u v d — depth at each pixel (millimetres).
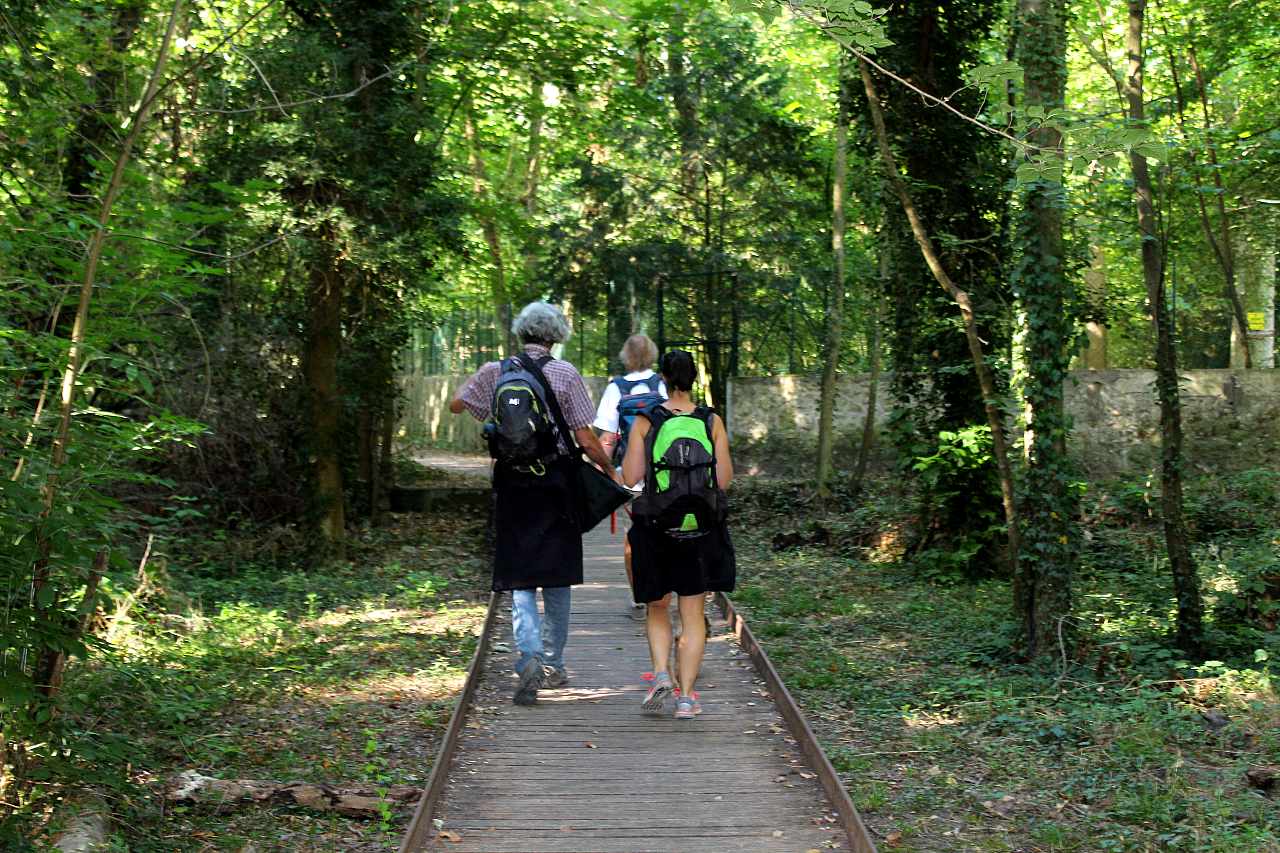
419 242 13680
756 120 20844
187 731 6340
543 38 16656
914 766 6125
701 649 6430
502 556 6566
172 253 5258
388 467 18203
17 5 6902
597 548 13555
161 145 6734
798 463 19344
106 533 4758
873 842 4707
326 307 13461
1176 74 13992
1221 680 7500
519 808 5176
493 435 6488
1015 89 8242
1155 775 5891
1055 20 8211
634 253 21188
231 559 12758
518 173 27672
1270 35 15344
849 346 23250
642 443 6277
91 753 4738
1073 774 5945
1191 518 13633
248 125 11977
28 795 4738
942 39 12062
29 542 4320
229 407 12680
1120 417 17078
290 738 6375
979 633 9422
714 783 5492
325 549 13375
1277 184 14984
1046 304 8367
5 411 4863
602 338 30094
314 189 12859
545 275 22078
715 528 6293
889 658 8875
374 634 9492
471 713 6656
